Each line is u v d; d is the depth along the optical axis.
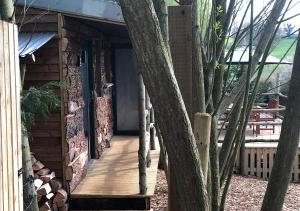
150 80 1.36
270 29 1.89
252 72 1.95
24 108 3.99
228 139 2.06
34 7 5.48
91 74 7.59
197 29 1.83
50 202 5.50
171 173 1.88
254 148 9.56
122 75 9.62
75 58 6.36
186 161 1.41
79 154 6.48
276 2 1.87
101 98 8.02
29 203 3.46
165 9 1.65
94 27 7.26
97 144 7.65
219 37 1.97
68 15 5.58
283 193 1.80
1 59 2.30
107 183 6.18
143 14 1.33
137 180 6.31
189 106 1.83
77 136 6.38
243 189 8.10
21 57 4.31
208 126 1.72
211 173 1.88
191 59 1.83
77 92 6.44
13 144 2.55
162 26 1.65
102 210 5.75
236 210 6.68
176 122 1.37
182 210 1.48
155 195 6.96
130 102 9.71
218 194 1.88
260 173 9.58
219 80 2.02
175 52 1.84
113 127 9.77
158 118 1.39
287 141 1.76
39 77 5.60
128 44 9.44
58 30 5.54
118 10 5.71
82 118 6.83
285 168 1.78
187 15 1.83
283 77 10.91
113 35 8.94
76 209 5.77
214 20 1.94
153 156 7.96
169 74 1.35
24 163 3.44
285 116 1.77
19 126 2.68
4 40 2.35
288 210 6.89
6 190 2.41
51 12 5.54
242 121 1.94
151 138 8.59
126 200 5.76
